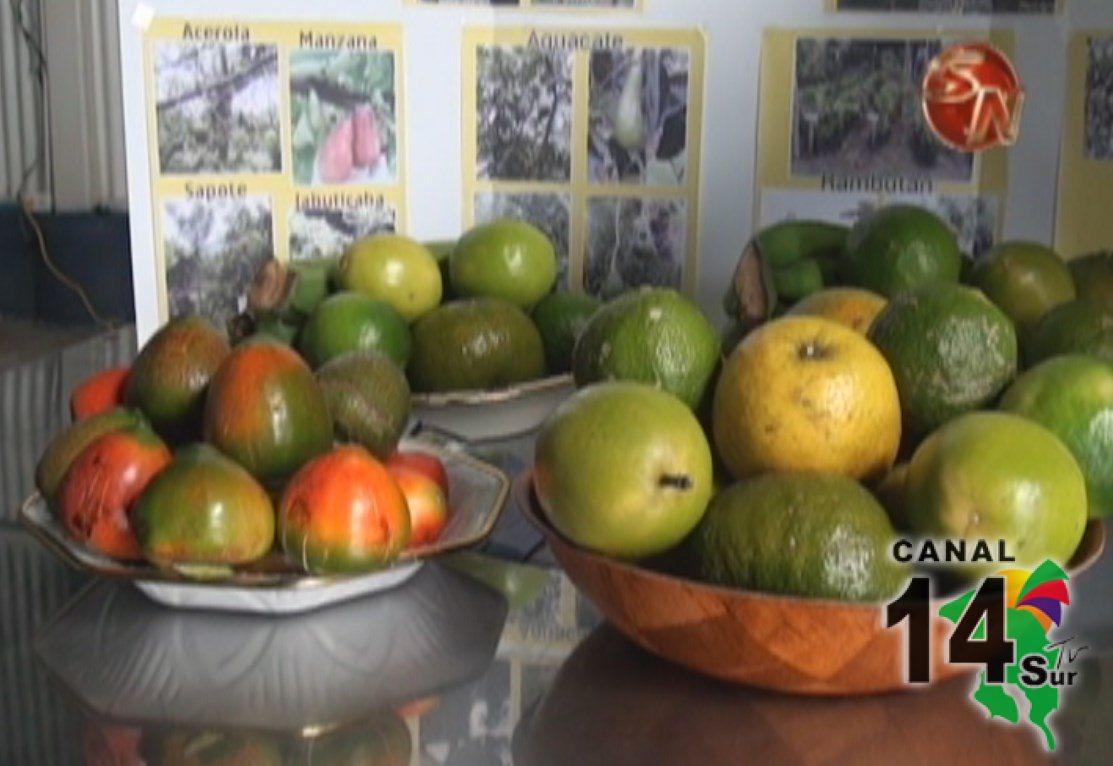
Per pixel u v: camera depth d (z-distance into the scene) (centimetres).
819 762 52
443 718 55
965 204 100
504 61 98
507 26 98
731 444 57
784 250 91
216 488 60
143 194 97
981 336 60
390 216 101
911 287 78
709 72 98
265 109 97
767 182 100
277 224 99
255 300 93
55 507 65
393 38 98
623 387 56
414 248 95
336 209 100
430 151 100
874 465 57
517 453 87
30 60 317
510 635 63
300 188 99
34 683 58
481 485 72
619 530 54
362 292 93
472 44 98
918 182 99
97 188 322
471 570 71
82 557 63
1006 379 61
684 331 62
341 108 98
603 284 102
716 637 53
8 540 75
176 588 62
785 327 58
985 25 97
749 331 70
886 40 97
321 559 60
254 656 60
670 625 54
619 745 53
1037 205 100
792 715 55
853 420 56
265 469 65
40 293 325
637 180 100
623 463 53
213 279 99
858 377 56
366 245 94
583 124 99
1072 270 91
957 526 53
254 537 61
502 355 90
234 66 96
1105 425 58
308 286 94
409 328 94
